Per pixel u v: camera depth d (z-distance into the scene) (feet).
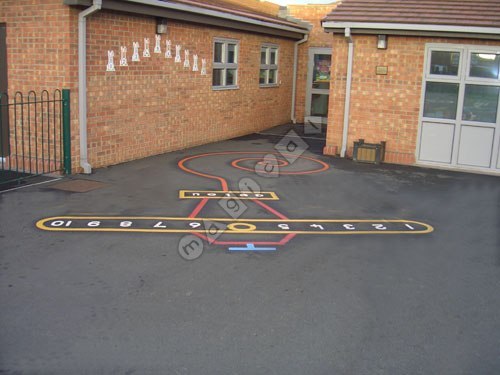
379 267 21.24
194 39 45.24
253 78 56.80
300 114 68.90
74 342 14.73
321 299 18.07
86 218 25.80
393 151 44.06
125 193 30.66
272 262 21.18
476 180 38.93
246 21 50.88
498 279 20.51
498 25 38.99
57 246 21.97
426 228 26.84
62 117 33.04
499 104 40.81
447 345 15.39
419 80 42.52
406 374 13.85
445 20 40.50
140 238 23.27
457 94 41.81
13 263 20.08
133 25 37.91
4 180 32.37
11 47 34.14
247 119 56.65
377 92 43.75
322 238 24.41
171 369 13.61
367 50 43.45
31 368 13.42
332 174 38.68
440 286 19.62
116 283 18.66
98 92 35.60
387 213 29.27
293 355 14.52
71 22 32.30
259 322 16.29
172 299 17.60
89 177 33.99
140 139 40.34
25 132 34.68
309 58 67.62
